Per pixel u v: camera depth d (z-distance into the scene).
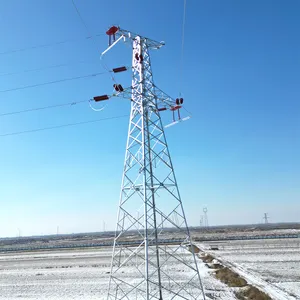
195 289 36.00
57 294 38.22
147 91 26.25
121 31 26.34
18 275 57.44
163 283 40.44
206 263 59.72
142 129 24.55
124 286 40.53
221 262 58.94
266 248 82.06
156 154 25.19
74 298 35.44
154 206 24.03
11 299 36.53
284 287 36.62
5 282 50.03
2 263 82.75
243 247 87.62
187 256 71.38
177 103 28.47
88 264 67.19
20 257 97.56
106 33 26.03
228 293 33.81
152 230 25.58
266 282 39.72
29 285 45.91
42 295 38.12
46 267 67.31
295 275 44.53
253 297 31.44
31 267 69.31
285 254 68.56
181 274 47.56
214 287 37.16
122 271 53.69
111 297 34.62
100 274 52.09
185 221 25.14
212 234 185.50
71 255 91.31
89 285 42.97
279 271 48.19
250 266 53.72
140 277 46.59
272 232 176.62
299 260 59.03
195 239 124.12
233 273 45.00
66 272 57.28
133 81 26.20
